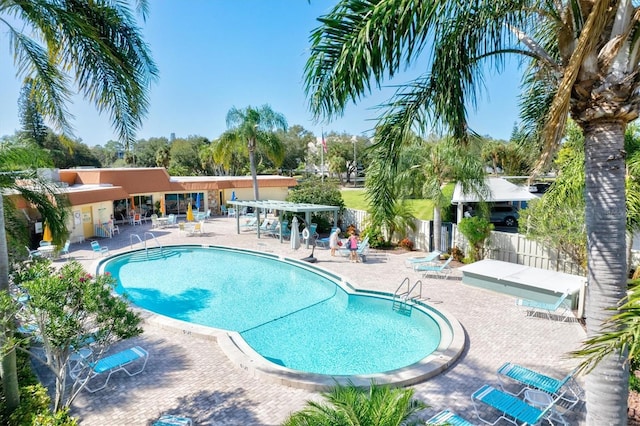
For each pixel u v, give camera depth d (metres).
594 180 4.66
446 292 13.42
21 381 7.40
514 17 5.65
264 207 22.41
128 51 7.46
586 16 4.51
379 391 4.47
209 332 10.03
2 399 6.60
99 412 6.82
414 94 5.99
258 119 28.73
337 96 4.98
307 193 26.34
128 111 7.48
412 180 18.02
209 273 17.92
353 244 18.05
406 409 4.33
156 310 13.16
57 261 18.25
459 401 7.10
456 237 18.27
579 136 10.77
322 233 26.05
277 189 38.91
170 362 8.67
